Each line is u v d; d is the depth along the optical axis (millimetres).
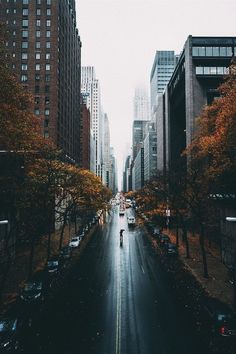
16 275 31219
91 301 23953
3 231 33750
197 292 25891
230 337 17656
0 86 22969
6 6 79688
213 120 33406
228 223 34406
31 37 78938
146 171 157125
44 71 78125
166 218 68438
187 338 17828
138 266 35562
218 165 29812
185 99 72875
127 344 17172
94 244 50781
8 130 23750
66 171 37750
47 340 17625
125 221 92438
